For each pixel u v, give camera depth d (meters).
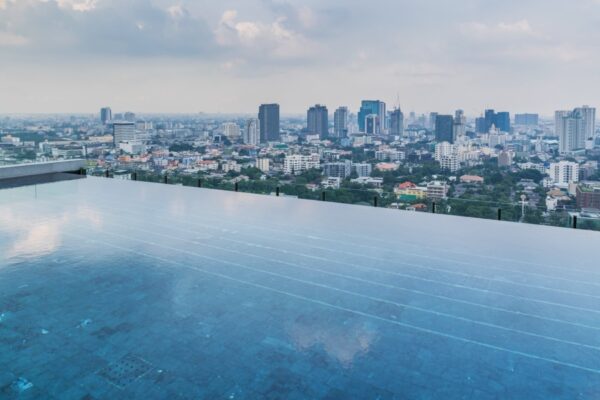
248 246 5.99
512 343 3.46
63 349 3.26
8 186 11.22
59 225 6.99
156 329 3.58
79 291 4.35
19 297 4.18
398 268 5.18
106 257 5.42
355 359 3.19
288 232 6.82
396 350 3.32
